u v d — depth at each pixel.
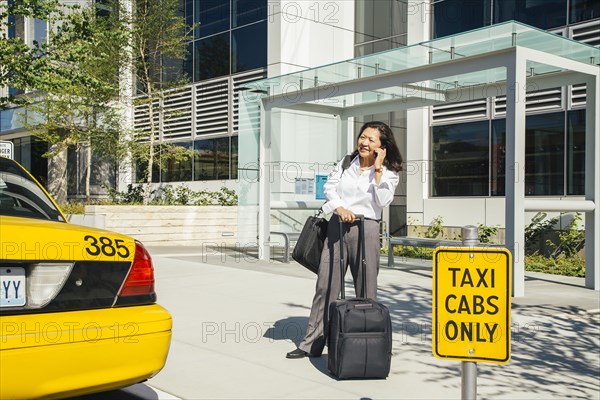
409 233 15.10
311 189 14.03
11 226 3.10
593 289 9.22
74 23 11.78
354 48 17.14
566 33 12.55
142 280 3.52
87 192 19.95
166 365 5.08
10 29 24.14
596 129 9.34
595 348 5.76
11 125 24.11
